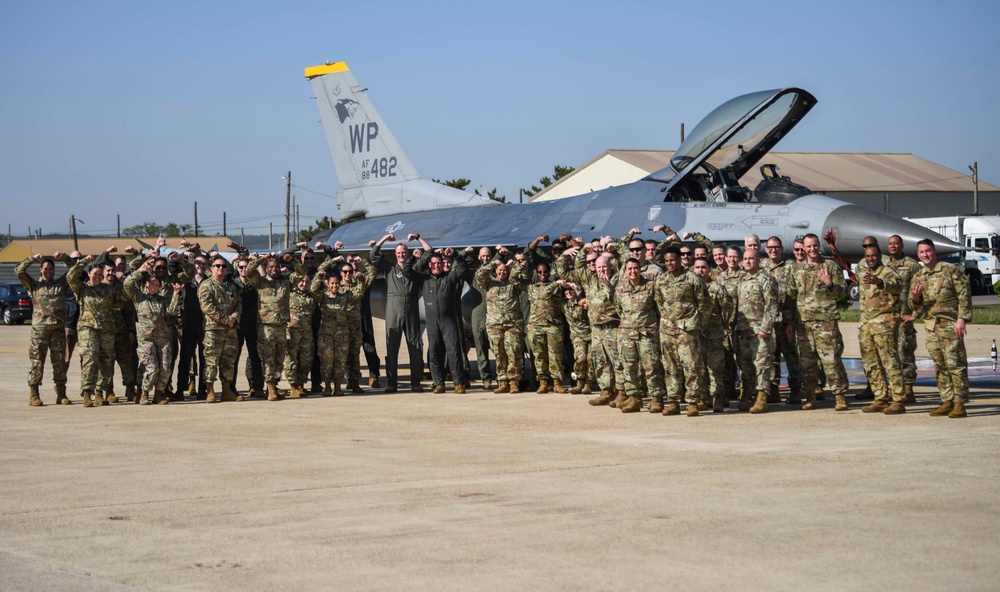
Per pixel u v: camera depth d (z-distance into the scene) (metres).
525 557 5.87
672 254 11.96
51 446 10.37
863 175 68.38
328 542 6.30
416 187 26.16
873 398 13.30
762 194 18.17
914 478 7.82
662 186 19.05
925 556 5.72
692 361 11.95
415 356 15.73
